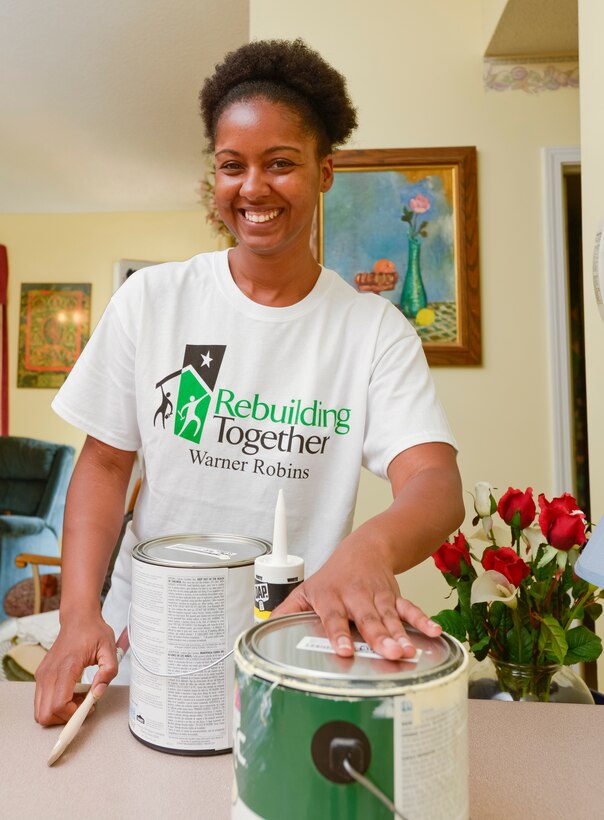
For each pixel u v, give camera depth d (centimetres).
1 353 505
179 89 316
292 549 95
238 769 40
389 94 207
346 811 36
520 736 64
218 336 95
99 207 496
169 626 58
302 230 88
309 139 85
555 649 76
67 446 451
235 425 94
